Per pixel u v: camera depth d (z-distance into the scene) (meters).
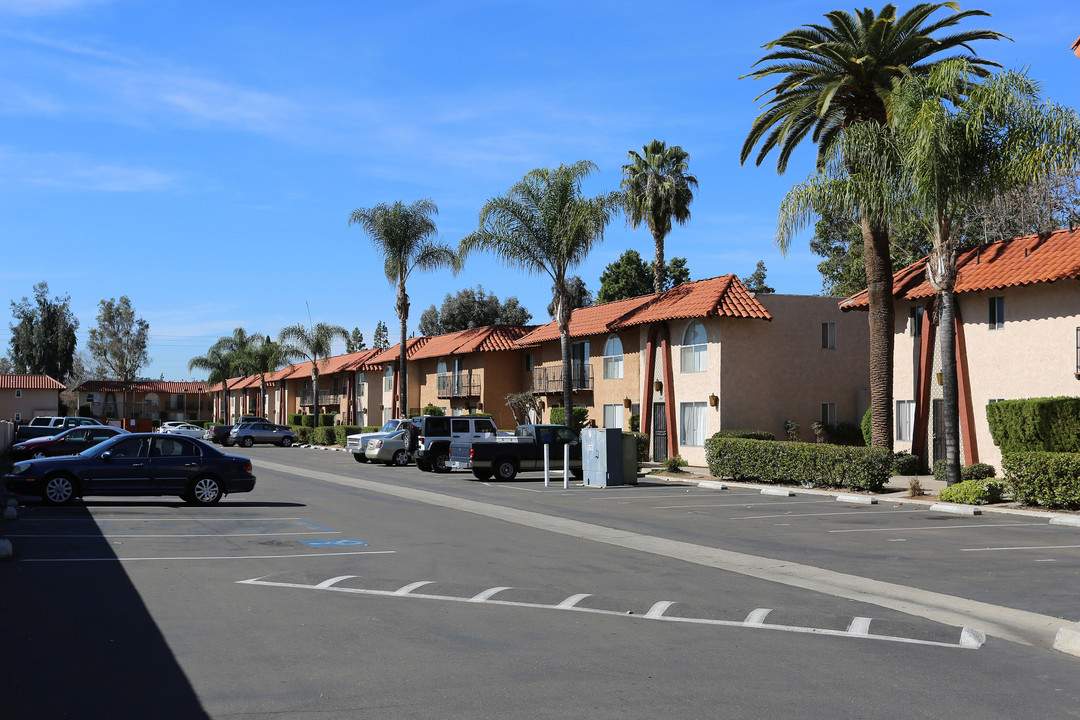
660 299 39.66
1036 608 9.98
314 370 71.44
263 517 18.59
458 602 10.07
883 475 23.50
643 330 39.44
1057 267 24.67
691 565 12.87
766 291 82.31
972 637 8.46
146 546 14.16
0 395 79.00
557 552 14.02
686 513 19.88
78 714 6.14
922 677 7.24
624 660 7.68
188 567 12.26
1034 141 20.88
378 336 127.50
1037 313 25.38
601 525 17.62
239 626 8.80
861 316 37.50
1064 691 6.91
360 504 21.72
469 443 30.33
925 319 28.62
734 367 35.16
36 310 103.25
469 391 55.00
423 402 63.28
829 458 24.55
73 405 112.75
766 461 26.89
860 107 26.84
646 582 11.42
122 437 20.52
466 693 6.70
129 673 7.13
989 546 14.64
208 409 117.69
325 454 51.00
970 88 21.44
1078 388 24.28
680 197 51.22
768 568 12.62
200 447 20.92
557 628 8.84
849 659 7.78
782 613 9.62
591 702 6.51
